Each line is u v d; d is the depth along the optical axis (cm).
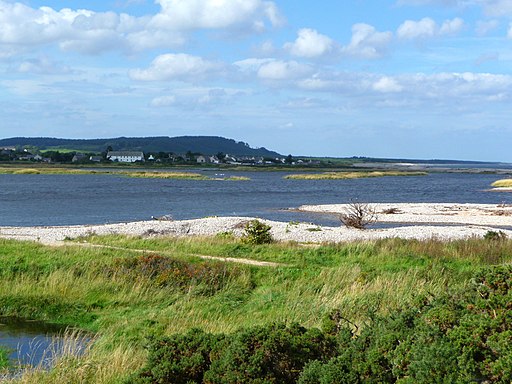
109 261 1927
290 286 1761
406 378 548
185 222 4084
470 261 2150
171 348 712
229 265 1942
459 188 10644
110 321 1462
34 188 9125
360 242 2617
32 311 1547
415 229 4031
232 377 644
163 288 1714
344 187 10700
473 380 548
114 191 8588
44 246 2331
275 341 673
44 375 956
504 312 594
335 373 610
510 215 5372
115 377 904
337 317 836
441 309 647
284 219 4991
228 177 13862
